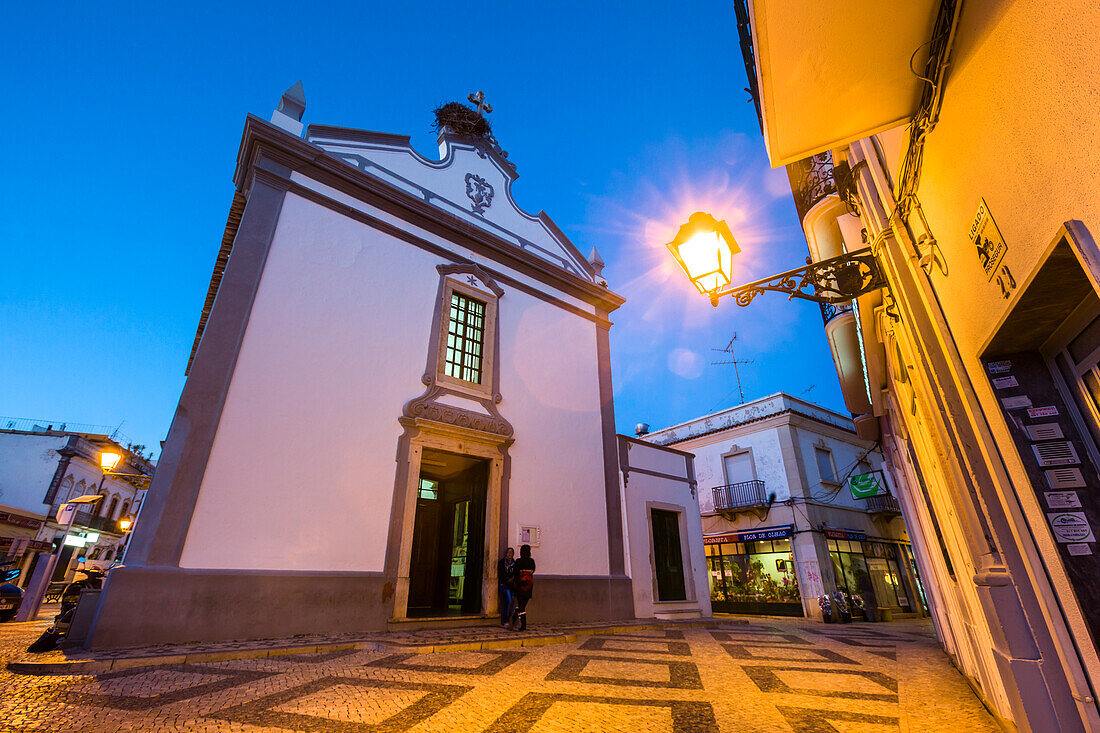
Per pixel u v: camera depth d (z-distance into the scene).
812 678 4.13
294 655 4.96
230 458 6.12
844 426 19.98
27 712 2.89
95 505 28.14
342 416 7.19
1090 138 1.26
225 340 6.51
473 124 11.40
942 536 4.29
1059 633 1.87
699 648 5.92
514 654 5.21
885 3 1.93
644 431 22.58
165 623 5.19
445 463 8.91
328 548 6.50
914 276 2.79
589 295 12.03
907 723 2.80
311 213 7.94
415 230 9.28
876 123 2.57
